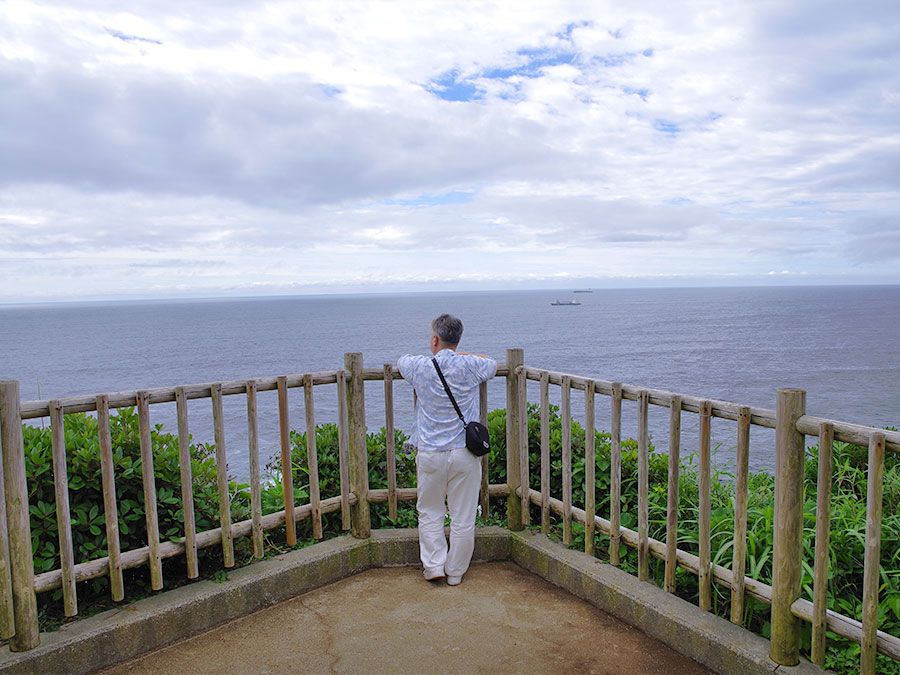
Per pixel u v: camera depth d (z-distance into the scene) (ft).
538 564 13.43
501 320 589.73
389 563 14.01
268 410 117.70
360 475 13.94
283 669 9.96
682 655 10.29
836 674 8.81
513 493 14.48
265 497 15.44
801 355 247.29
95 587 10.91
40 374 226.99
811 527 12.22
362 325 549.13
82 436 11.53
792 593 9.04
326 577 13.10
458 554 12.82
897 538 11.33
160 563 11.13
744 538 9.90
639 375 191.31
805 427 8.71
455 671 9.87
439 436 12.53
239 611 11.70
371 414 102.99
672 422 10.87
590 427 12.51
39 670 9.41
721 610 10.81
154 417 113.60
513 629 11.17
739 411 9.70
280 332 464.65
